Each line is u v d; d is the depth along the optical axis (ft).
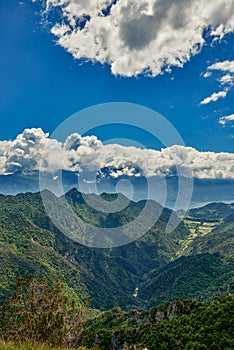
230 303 216.74
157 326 244.42
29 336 45.62
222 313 209.67
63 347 46.88
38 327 47.44
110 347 252.42
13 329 46.09
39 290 53.36
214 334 194.90
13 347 34.17
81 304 57.21
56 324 49.16
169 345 213.87
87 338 55.06
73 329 52.70
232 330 191.42
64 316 53.21
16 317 48.65
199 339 199.11
